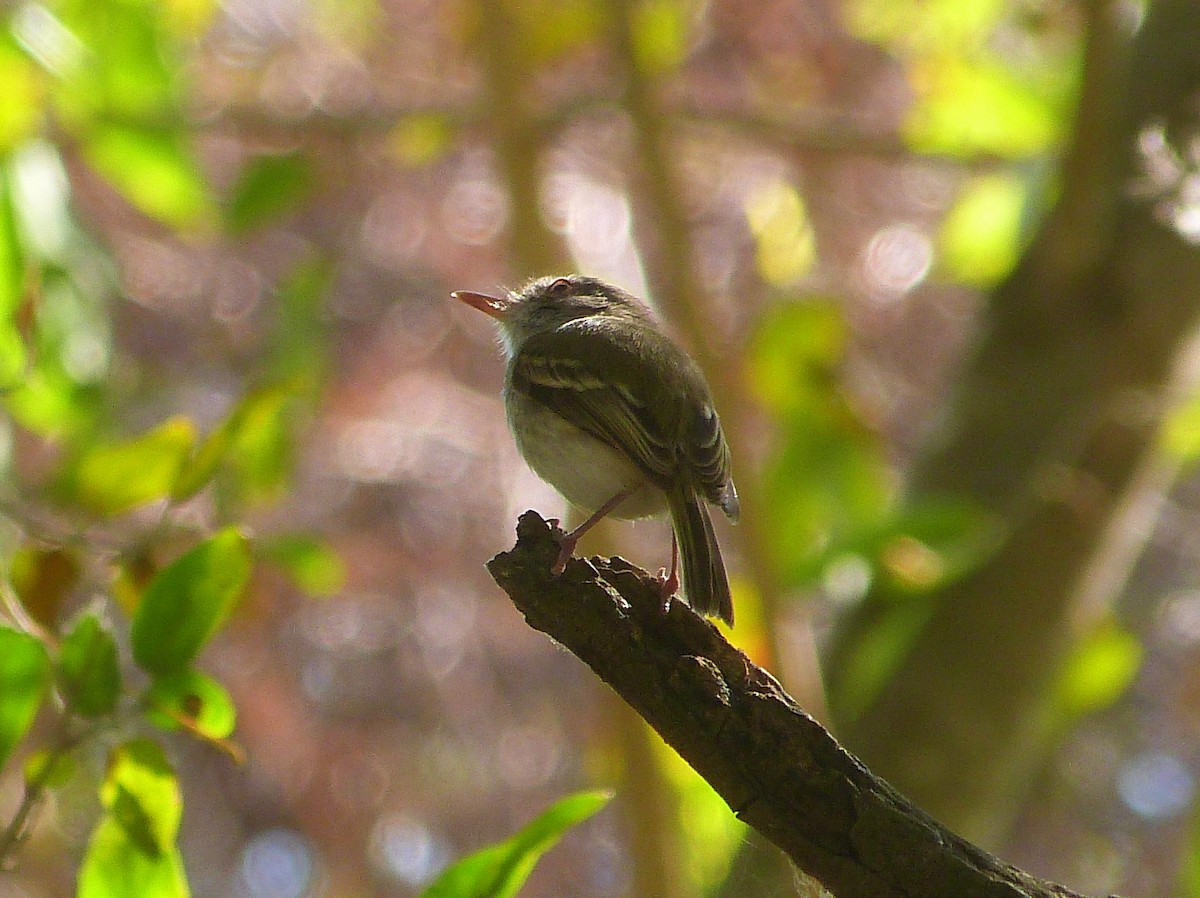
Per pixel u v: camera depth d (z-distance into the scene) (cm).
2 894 1244
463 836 1770
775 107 1672
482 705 1797
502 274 1834
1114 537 1066
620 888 1736
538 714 1803
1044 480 1050
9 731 652
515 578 543
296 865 1761
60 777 663
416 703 1786
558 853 1752
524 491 1778
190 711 653
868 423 1171
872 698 1033
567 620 534
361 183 1798
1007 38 1427
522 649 1805
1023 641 1040
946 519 998
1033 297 1080
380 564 1770
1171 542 1766
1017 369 1077
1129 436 1062
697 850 1016
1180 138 1060
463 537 1797
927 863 500
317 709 1780
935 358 1786
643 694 523
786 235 1352
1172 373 1070
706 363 1055
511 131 1158
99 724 647
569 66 1583
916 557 1002
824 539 1145
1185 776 1780
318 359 1094
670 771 1030
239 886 1744
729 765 512
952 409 1105
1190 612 1802
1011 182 1374
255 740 1764
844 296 1712
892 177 1789
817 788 506
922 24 1427
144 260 1698
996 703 1032
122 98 1128
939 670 1030
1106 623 1189
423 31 1747
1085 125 1039
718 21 1716
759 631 977
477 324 1844
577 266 1164
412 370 1825
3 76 1093
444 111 1362
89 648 646
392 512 1778
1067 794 1770
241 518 1016
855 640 1035
